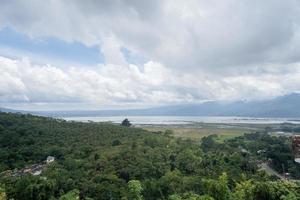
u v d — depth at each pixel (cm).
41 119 17612
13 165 10788
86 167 10019
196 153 12756
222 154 13450
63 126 16375
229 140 19700
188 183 8594
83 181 8844
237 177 9181
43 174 9400
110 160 10612
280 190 5850
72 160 10512
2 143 12506
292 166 13088
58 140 13500
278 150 14862
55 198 7956
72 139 13800
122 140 14162
